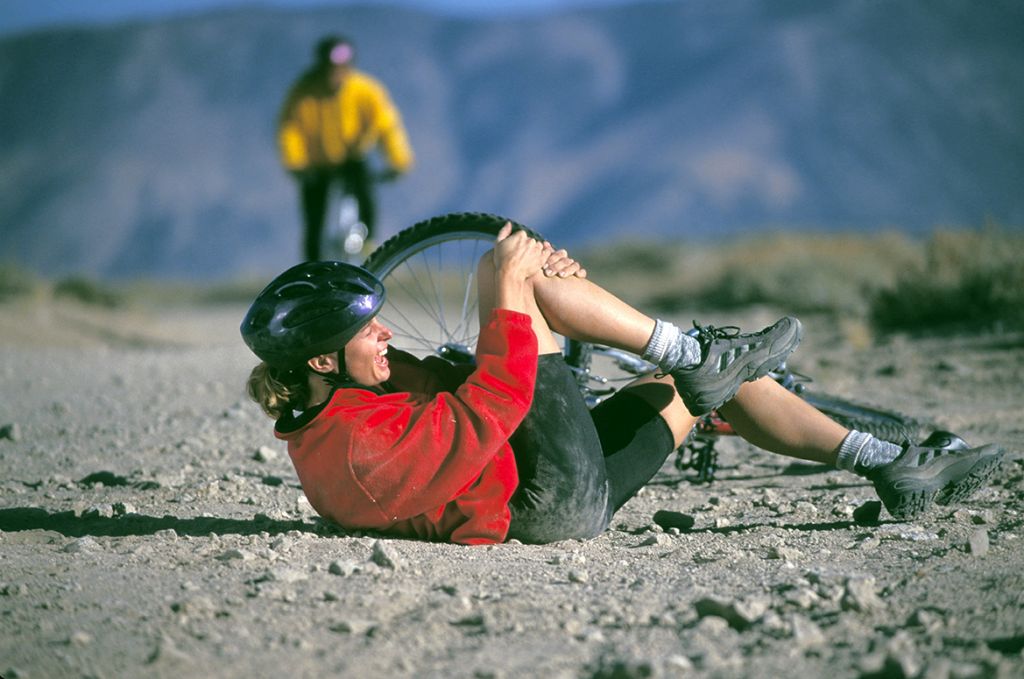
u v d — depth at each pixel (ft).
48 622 18.56
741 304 108.47
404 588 20.30
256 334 22.74
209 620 18.78
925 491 24.90
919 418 39.58
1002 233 74.13
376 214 87.45
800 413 25.25
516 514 23.67
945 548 22.86
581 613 18.84
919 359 54.65
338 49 84.02
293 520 27.37
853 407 30.48
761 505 28.86
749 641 17.42
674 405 25.57
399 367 24.71
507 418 22.47
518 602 19.30
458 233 29.48
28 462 36.14
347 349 23.11
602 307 23.63
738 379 24.25
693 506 29.35
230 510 28.84
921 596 19.38
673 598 19.70
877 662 15.96
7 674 16.19
